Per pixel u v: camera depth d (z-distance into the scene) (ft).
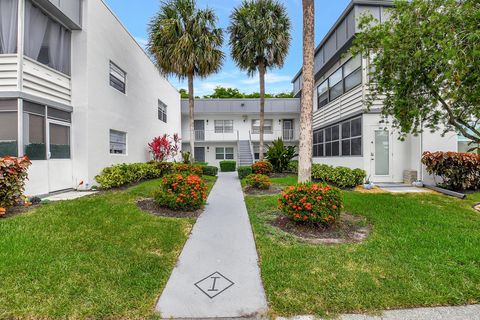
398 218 15.47
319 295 7.86
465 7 12.36
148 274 9.11
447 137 26.27
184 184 18.19
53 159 22.90
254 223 15.20
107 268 9.39
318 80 43.86
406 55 14.33
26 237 11.85
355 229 14.08
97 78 27.22
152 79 44.91
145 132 41.83
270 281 8.66
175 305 7.58
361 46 17.93
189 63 36.73
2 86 19.58
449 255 10.39
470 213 16.63
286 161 40.19
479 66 11.89
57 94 23.48
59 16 22.93
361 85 28.19
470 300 7.66
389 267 9.47
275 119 67.26
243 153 62.39
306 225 14.26
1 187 14.94
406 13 14.69
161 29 36.04
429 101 15.31
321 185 14.56
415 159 27.12
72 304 7.39
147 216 15.84
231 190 27.86
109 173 25.20
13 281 8.36
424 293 7.88
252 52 41.39
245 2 40.42
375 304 7.45
